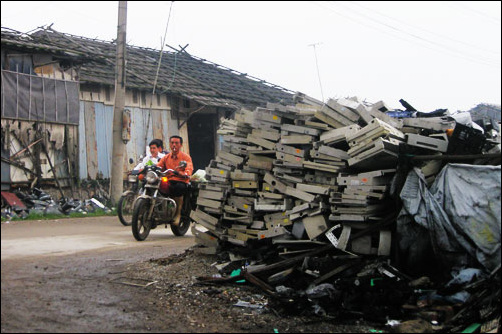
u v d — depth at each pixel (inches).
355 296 222.7
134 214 369.7
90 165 687.7
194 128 938.7
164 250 335.0
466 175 230.4
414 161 244.8
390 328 200.1
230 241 296.0
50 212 546.0
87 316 198.2
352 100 300.5
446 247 231.1
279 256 279.3
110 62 740.7
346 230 252.1
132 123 749.9
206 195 305.3
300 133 271.6
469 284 218.4
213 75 1032.2
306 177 269.0
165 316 206.7
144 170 423.5
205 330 195.5
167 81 832.9
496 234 219.9
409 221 238.8
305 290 237.8
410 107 315.9
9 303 203.8
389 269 238.1
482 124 319.0
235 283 255.6
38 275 246.5
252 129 297.1
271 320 210.5
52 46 616.4
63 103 636.7
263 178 289.6
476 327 204.4
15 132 581.0
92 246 335.9
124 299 221.6
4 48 574.6
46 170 616.4
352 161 247.8
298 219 267.6
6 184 569.3
